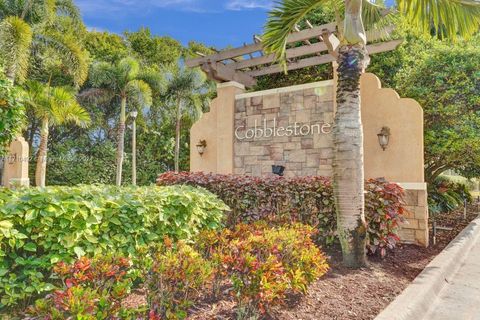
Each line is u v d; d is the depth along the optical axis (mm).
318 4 5668
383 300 3570
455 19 5480
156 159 23203
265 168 8766
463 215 10742
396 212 5156
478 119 8062
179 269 2715
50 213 3004
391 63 10945
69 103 15328
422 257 5617
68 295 2180
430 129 8797
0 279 2799
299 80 12367
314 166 8078
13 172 15688
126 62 19250
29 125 19484
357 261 4523
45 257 3002
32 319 2303
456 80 8383
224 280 3553
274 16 5902
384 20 7145
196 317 2801
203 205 4652
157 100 22516
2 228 2729
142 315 2682
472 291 4273
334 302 3381
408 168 6855
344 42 4641
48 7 16109
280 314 3025
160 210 3922
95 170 21109
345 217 4512
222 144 9445
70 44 16062
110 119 22109
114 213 3518
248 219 6055
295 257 3379
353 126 4504
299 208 5648
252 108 9102
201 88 21891
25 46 13906
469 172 11773
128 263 2889
